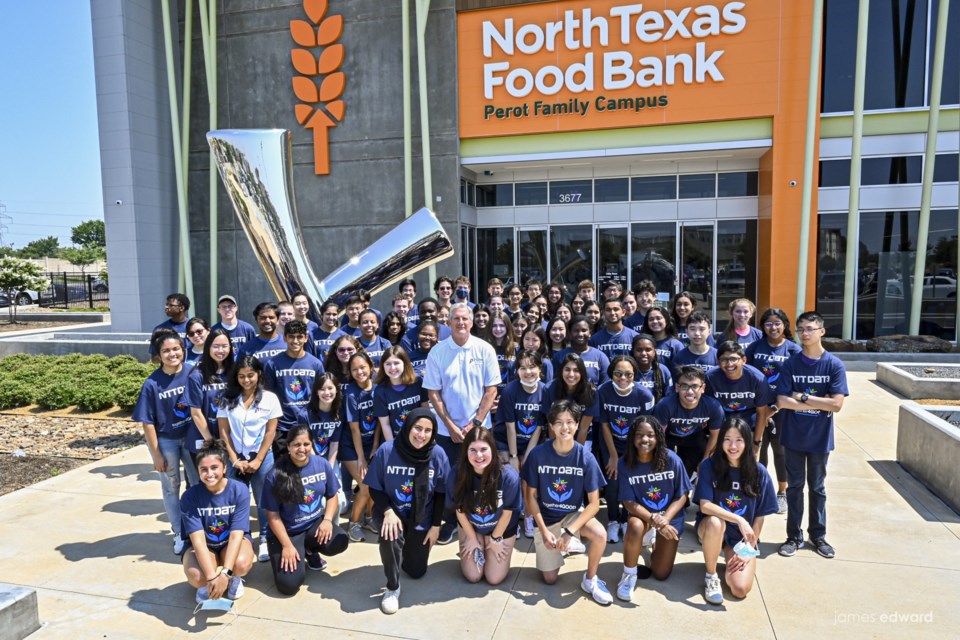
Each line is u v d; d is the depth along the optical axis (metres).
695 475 4.43
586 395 4.29
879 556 3.90
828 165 11.41
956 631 3.09
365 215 12.84
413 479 3.61
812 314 3.94
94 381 8.42
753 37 10.88
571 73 11.57
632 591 3.48
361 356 4.48
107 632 3.20
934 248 11.18
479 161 12.33
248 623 3.28
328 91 12.71
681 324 5.58
